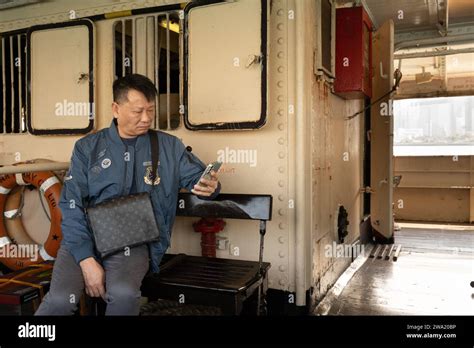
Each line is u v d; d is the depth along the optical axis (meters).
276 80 2.97
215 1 2.99
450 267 4.65
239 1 2.92
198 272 2.56
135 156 2.42
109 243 2.21
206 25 3.03
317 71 3.21
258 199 2.63
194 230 3.14
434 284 4.03
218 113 3.02
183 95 3.13
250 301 2.69
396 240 6.10
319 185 3.42
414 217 7.98
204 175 2.34
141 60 3.34
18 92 3.88
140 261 2.30
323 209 3.55
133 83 2.26
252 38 2.90
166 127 3.29
